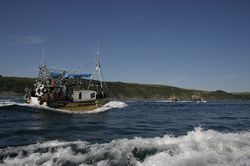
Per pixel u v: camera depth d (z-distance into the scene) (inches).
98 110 1428.4
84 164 335.0
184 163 336.2
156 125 838.5
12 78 5403.5
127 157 355.9
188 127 797.9
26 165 331.0
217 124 893.8
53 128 708.0
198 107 2266.2
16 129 660.7
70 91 1368.1
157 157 355.3
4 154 369.7
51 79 1336.1
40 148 398.3
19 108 1193.4
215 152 379.9
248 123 941.2
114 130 706.8
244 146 415.2
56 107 1244.5
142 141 421.1
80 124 824.3
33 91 1365.7
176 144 407.8
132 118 1072.8
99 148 391.5
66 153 373.4
